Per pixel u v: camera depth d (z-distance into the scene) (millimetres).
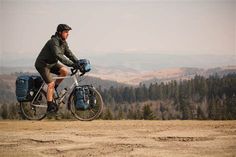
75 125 8211
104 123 8477
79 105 8914
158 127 7867
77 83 9055
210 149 5914
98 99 8953
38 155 5734
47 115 9227
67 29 8727
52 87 9016
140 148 6000
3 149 6094
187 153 5684
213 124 8250
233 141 6410
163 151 5793
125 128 7750
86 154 5707
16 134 7242
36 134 7230
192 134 7043
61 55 8703
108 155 5605
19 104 9484
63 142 6516
